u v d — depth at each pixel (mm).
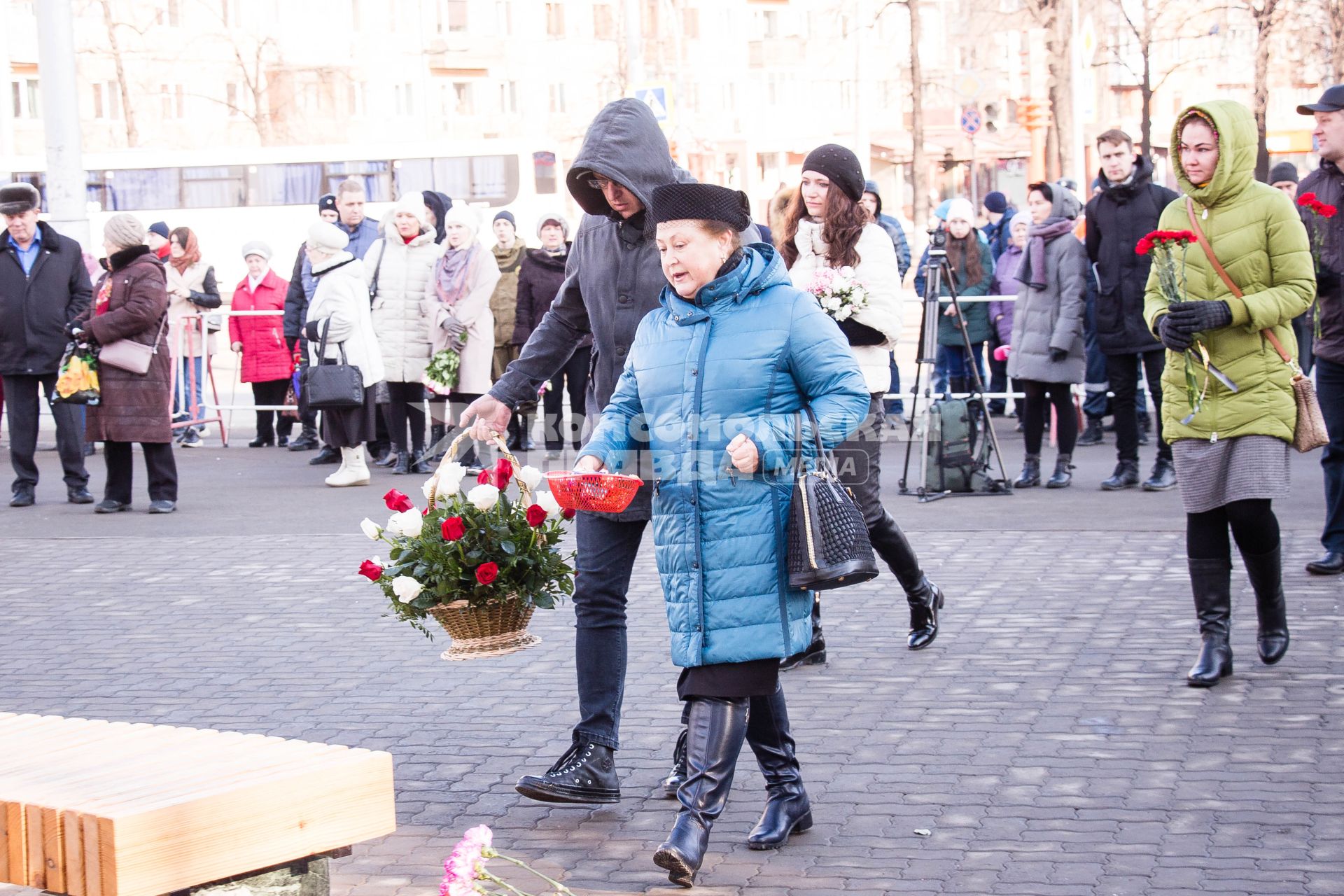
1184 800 5285
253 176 35344
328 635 8273
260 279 17438
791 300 4777
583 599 5430
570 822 5340
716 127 67000
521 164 35344
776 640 4672
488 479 5484
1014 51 59656
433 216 15625
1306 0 38188
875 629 7969
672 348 4824
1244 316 6531
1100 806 5250
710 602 4699
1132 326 11688
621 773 5879
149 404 12008
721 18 67062
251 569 10016
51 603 9172
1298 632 7496
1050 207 12141
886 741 6078
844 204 7363
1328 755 5707
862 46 39344
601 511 4742
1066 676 6926
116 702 7043
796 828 5102
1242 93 58969
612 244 5566
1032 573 9102
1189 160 6727
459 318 13750
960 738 6082
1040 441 12445
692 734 4730
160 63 60031
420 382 14375
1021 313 12281
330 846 3668
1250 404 6633
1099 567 9195
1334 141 8281
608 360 5598
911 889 4605
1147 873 4648
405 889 4773
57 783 3574
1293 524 10133
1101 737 6020
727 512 4688
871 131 67250
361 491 13305
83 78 59250
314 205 35406
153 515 12234
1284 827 4996
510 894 4664
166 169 35375
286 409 16875
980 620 8039
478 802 5570
